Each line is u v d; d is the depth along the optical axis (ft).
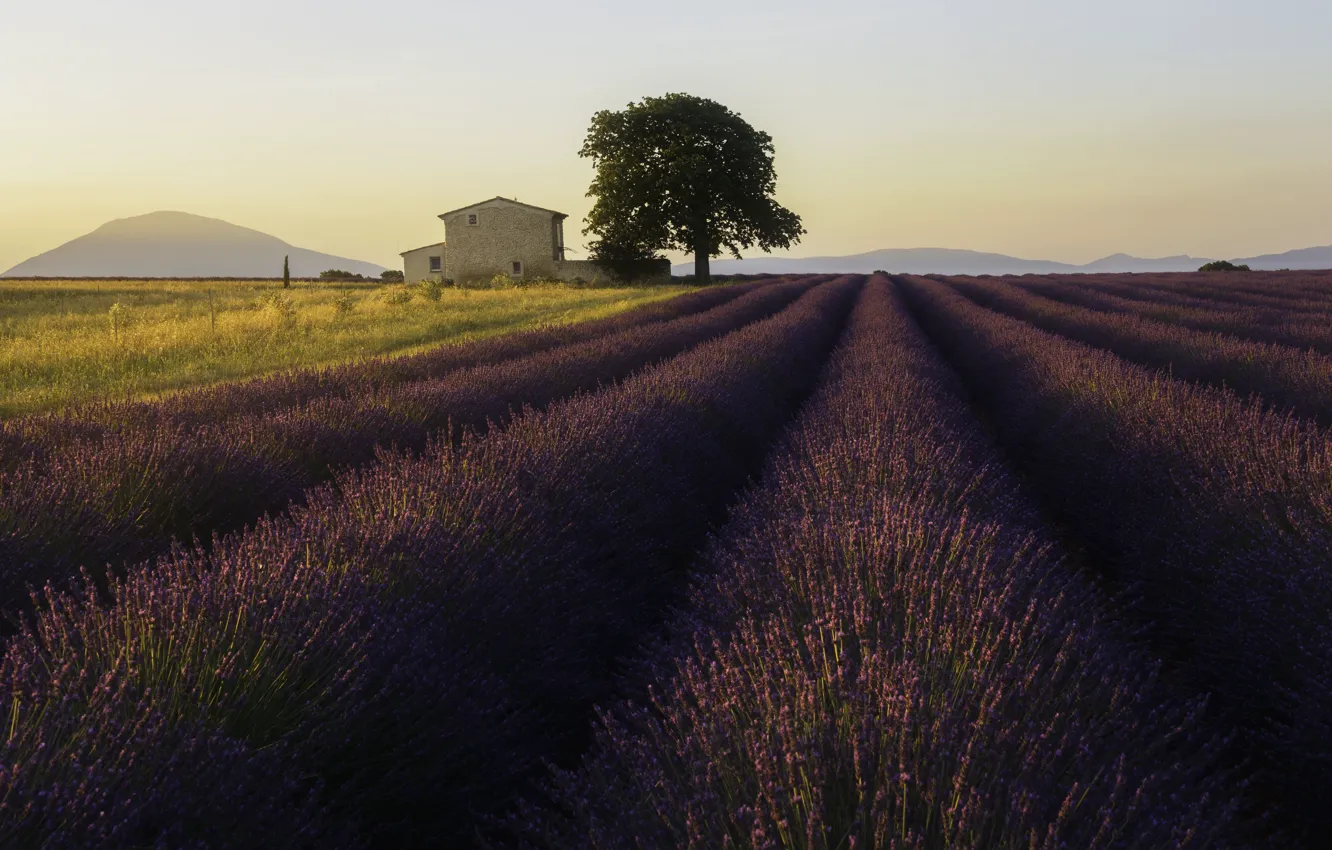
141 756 6.73
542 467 15.44
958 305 75.61
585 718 11.38
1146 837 6.33
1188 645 13.50
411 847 8.64
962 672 8.08
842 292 108.78
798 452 20.27
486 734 9.04
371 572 10.62
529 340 44.80
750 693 8.17
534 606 11.43
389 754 8.36
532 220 164.66
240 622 8.77
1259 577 12.09
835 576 10.69
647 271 169.78
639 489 16.46
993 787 6.36
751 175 166.71
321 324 64.13
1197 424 19.36
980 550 11.23
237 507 16.66
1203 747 8.34
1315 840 9.53
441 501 13.02
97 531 13.70
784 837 6.16
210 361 44.06
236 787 6.88
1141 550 15.83
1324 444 16.25
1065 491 21.53
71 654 8.18
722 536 15.47
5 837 5.61
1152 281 124.06
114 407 23.36
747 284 139.23
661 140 164.04
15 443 18.49
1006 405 33.22
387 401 23.63
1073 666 8.84
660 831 6.82
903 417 20.45
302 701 8.32
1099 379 26.35
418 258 173.88
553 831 7.55
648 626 13.96
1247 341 40.73
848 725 7.24
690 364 30.07
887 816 6.02
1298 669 10.38
